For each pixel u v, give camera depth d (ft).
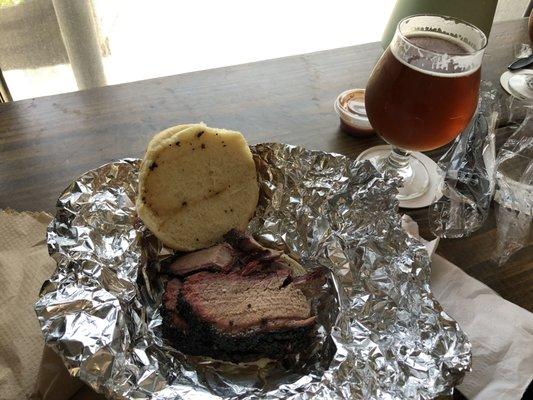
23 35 3.00
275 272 1.34
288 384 1.09
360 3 5.03
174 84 1.80
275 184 1.45
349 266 1.33
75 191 1.27
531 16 2.18
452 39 1.37
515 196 1.40
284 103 1.76
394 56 1.28
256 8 4.73
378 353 1.11
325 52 2.04
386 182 1.34
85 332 1.01
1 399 1.05
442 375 1.00
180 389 1.04
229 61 3.99
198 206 1.34
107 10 3.78
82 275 1.14
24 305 1.20
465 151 1.38
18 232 1.32
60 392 1.07
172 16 4.38
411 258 1.22
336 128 1.68
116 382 0.97
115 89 1.75
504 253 1.32
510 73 1.95
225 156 1.33
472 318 1.15
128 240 1.27
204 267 1.31
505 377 1.05
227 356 1.16
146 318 1.23
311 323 1.20
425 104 1.24
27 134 1.55
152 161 1.23
